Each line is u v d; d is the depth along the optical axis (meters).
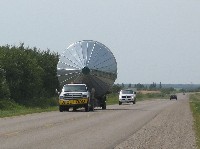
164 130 23.23
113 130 22.45
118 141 17.95
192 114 38.12
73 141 17.56
